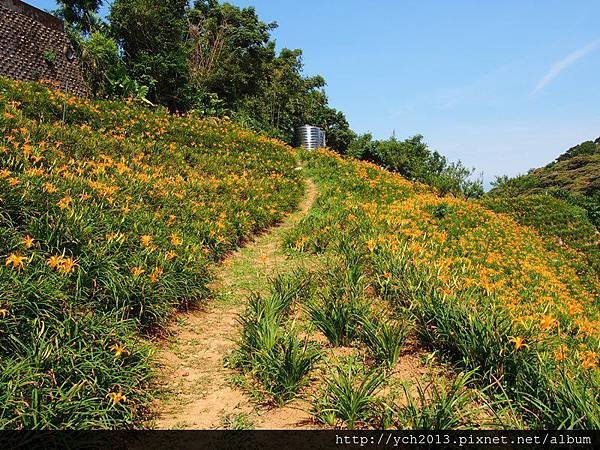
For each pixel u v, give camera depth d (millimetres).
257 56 38844
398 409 3516
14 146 7301
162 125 15578
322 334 5273
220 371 4566
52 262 4281
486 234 13258
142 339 4895
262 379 4148
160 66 23828
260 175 15086
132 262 5527
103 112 14070
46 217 5133
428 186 22203
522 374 3721
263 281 7727
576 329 6660
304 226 10891
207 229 8500
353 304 5180
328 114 50250
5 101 10672
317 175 18062
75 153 9516
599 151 105938
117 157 10664
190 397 4039
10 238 4605
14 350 3445
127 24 24281
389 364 4363
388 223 10617
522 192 48625
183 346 5133
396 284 6176
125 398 3279
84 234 5363
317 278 6902
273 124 38438
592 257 18672
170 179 10414
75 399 3217
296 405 3834
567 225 22844
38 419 2883
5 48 15516
